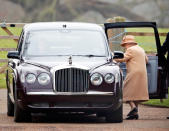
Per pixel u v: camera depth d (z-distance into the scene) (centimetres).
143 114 2658
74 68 2269
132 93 2527
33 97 2245
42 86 2255
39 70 2277
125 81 2544
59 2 14300
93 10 14675
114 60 2555
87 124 2273
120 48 3984
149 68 2616
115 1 14725
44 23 2578
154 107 2953
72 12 14362
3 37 4212
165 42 2727
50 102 2248
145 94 2530
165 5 2970
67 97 2248
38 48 2431
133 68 2534
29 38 2470
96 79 2269
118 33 4003
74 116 2572
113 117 2325
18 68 2322
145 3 14100
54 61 2339
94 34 2500
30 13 13712
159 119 2480
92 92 2258
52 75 2261
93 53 2420
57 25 2536
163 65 2641
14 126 2133
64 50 2422
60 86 2261
